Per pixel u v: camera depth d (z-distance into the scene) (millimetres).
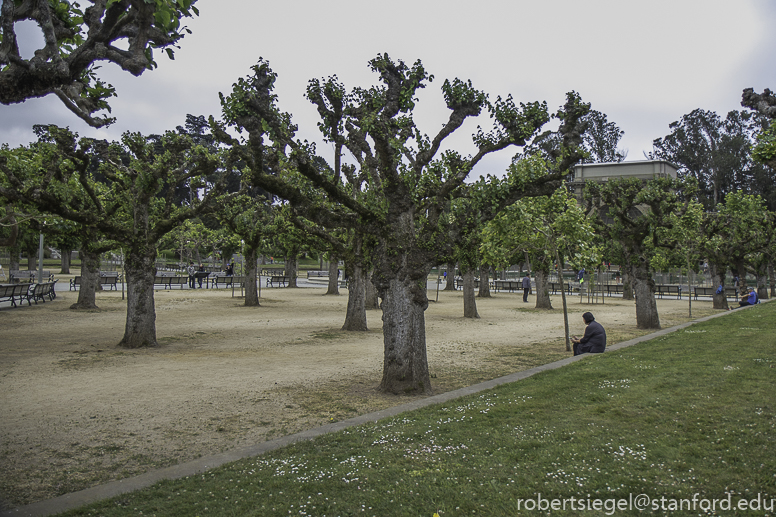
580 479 4488
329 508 4051
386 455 5258
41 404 7984
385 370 9172
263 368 11195
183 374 10422
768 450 5031
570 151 10258
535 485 4398
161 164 14188
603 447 5309
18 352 12547
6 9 4246
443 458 5129
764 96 8719
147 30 5008
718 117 71188
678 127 72312
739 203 29875
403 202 9211
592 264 15422
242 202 25953
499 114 10102
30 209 15648
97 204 14234
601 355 11750
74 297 28938
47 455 5855
